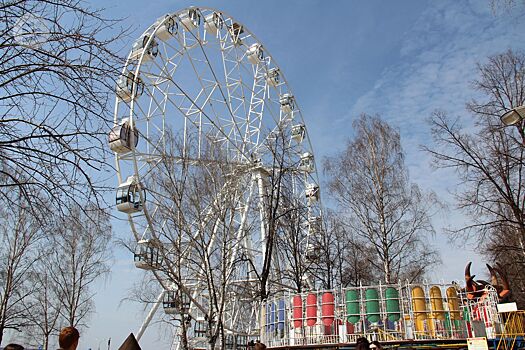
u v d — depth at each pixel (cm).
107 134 817
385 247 2862
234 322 2873
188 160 2517
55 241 1027
